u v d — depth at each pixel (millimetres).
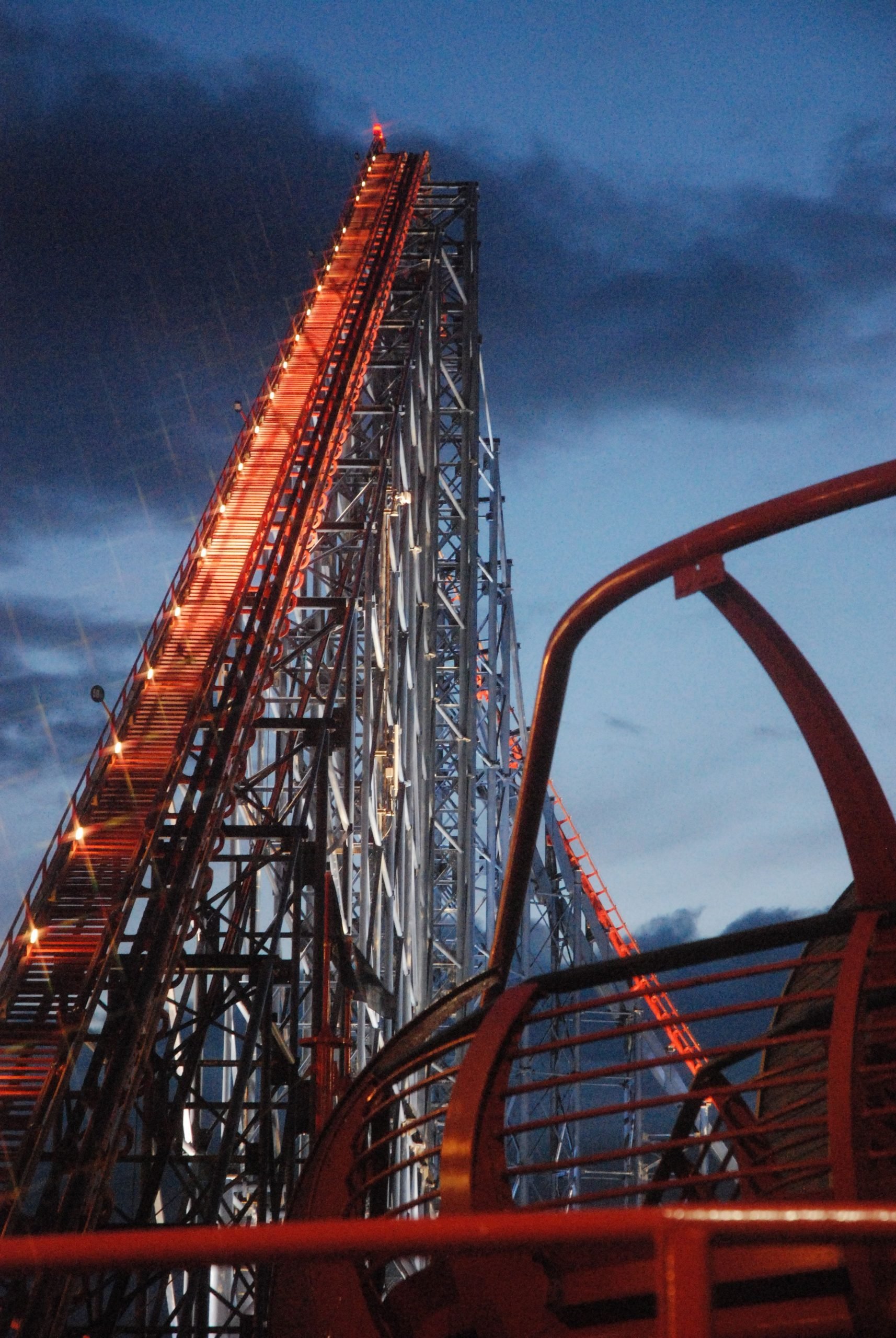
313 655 46531
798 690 12953
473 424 70688
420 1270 11703
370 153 78875
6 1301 21219
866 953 10797
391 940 46000
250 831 34938
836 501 12438
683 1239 3678
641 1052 57406
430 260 69500
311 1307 11516
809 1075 10039
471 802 63875
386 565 49875
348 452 56656
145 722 37906
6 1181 24328
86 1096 26047
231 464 52031
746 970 11172
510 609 70062
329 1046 30109
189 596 44500
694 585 13242
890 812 12664
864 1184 9383
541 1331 10188
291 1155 30297
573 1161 10500
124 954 29594
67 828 33375
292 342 61312
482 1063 11461
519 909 15523
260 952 35344
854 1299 9039
